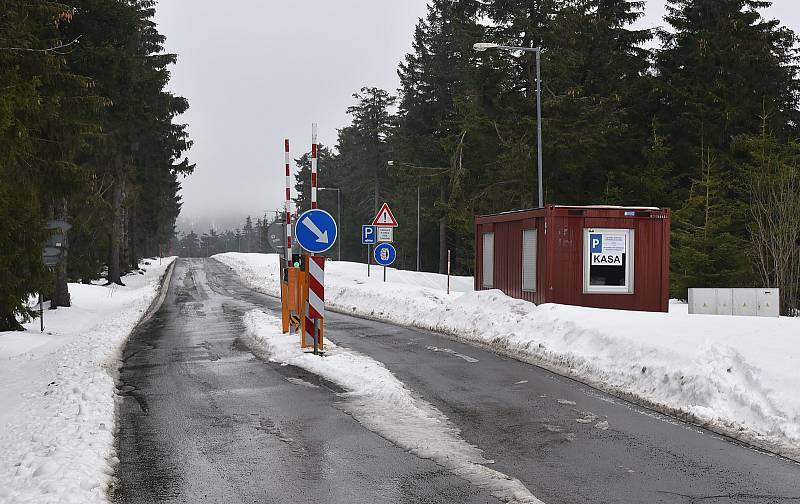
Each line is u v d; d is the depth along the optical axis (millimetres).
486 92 39625
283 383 10539
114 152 32094
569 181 39719
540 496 5645
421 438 7414
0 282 16453
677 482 5996
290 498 5664
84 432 7453
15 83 12914
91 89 22438
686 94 38375
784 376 8367
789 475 6180
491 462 6590
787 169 29469
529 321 14852
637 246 18000
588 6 40219
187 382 10719
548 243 17672
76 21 24625
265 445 7211
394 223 30078
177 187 87875
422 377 10906
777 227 25453
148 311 24203
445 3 60219
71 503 5340
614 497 5621
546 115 37312
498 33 38906
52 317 22891
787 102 47219
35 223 16750
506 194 41844
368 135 82375
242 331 17641
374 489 5844
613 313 14008
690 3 40375
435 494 5707
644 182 38219
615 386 10148
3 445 7258
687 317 12742
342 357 12484
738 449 7004
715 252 28422
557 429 7797
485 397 9453
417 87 62562
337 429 7809
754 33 39031
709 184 30984
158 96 36438
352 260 102438
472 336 15867
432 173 45469
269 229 16281
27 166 16406
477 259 22625
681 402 8922
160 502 5625
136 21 27859
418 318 19203
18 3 14305
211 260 88750
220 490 5883
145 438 7543
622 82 42250
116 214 41469
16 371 12422
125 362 12773
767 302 14781
